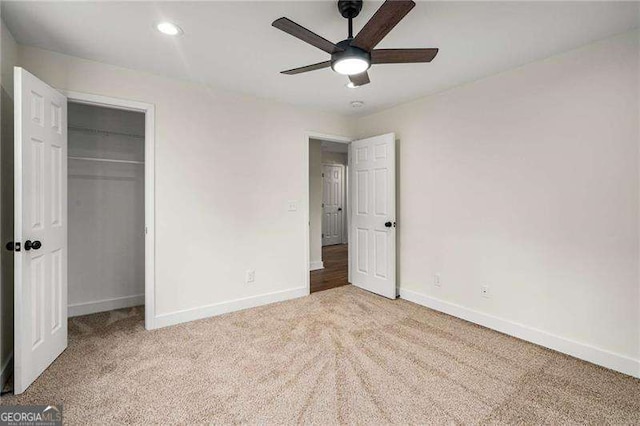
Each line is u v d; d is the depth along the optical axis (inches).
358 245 163.6
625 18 76.0
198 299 120.7
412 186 140.3
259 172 135.2
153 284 111.4
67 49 92.7
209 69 106.4
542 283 99.3
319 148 211.6
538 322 100.3
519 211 104.3
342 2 69.5
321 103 142.3
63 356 91.0
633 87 81.5
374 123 157.9
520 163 103.7
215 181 124.0
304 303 138.9
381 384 78.4
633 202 82.1
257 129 134.3
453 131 123.4
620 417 67.1
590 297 89.6
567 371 84.7
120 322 117.6
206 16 75.9
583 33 83.0
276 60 99.6
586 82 89.3
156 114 111.2
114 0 69.6
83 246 127.6
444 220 127.5
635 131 81.4
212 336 105.1
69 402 70.8
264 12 74.2
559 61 94.3
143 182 140.3
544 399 73.0
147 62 101.1
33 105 77.8
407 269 143.6
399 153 145.6
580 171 90.8
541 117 98.5
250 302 133.3
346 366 86.5
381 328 112.0
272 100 137.7
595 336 88.8
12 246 73.7
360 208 161.3
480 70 106.5
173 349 95.9
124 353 93.2
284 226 142.9
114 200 134.0
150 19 77.2
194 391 75.2
